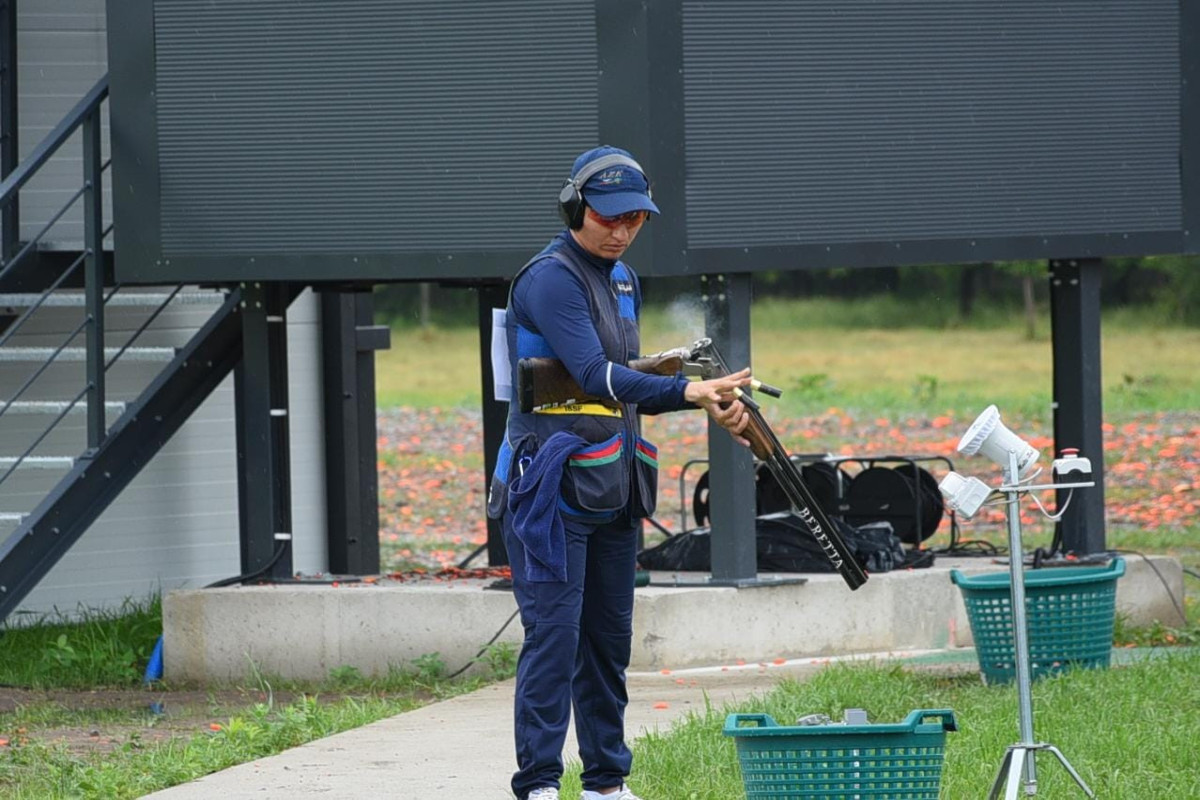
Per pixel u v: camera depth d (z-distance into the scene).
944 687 31.30
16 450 44.09
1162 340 157.38
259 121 34.69
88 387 36.50
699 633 33.97
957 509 20.86
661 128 33.03
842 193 34.09
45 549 35.91
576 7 33.31
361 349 48.91
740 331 34.16
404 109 34.03
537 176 33.56
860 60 34.16
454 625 35.06
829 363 142.62
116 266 35.34
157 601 43.97
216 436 47.19
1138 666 31.33
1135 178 36.00
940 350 153.62
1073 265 38.06
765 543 36.97
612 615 21.00
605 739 21.19
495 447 42.50
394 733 27.81
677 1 33.09
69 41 43.91
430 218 34.03
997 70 35.06
